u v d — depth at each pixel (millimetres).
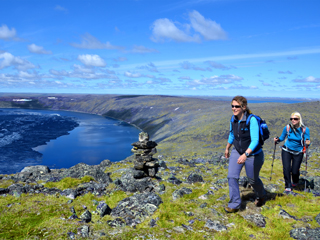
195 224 4906
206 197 6707
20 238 4129
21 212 5426
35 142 177000
